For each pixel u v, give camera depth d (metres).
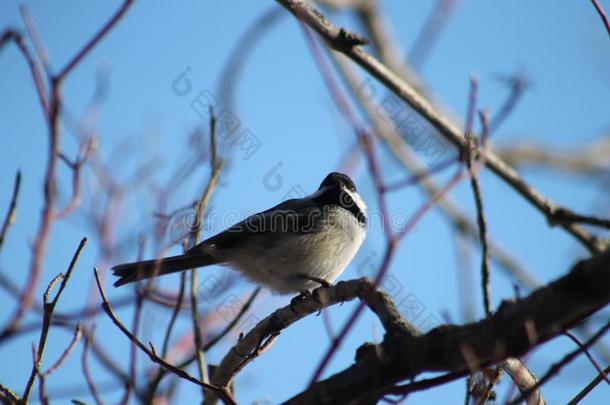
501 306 5.10
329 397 5.58
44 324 6.67
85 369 7.88
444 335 5.32
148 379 9.05
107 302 6.99
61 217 7.25
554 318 4.75
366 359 5.66
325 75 5.32
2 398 6.71
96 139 8.33
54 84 6.53
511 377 6.60
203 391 9.09
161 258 9.48
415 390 5.56
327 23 9.84
